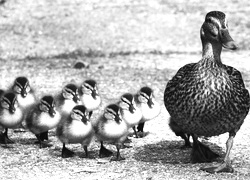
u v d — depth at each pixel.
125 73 20.25
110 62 22.47
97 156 11.90
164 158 11.62
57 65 21.91
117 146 11.62
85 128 11.61
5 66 21.77
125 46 26.20
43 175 10.62
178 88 10.48
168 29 28.55
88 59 23.16
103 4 32.53
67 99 13.91
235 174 10.38
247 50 24.53
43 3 33.12
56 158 11.76
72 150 12.41
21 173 10.76
